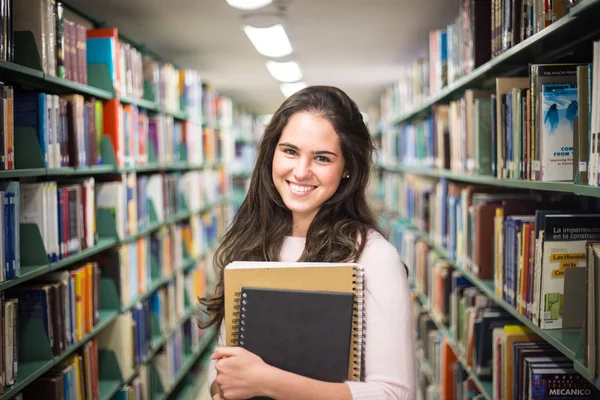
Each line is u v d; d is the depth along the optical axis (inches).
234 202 289.7
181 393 150.9
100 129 104.7
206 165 192.7
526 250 65.7
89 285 94.2
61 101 85.1
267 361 45.2
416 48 159.3
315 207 50.6
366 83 228.8
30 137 77.6
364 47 156.9
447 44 112.9
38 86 89.6
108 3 110.3
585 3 47.1
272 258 54.2
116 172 110.1
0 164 66.1
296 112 50.2
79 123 91.7
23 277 70.5
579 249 59.4
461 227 102.1
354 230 50.6
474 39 88.8
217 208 213.2
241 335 45.8
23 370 74.2
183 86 165.2
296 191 50.3
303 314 44.8
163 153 143.3
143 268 123.8
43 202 78.6
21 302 78.6
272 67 187.2
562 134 59.7
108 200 107.9
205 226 189.9
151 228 128.0
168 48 155.4
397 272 47.5
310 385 43.1
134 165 119.0
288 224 55.4
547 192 86.4
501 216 78.3
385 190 255.8
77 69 92.1
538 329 60.9
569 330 59.5
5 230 67.0
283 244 55.0
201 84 196.4
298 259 51.5
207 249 191.3
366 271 47.7
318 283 45.9
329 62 181.0
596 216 59.5
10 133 68.6
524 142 66.1
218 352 45.0
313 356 44.4
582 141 50.6
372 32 138.9
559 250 59.5
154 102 136.3
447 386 112.7
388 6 116.0
